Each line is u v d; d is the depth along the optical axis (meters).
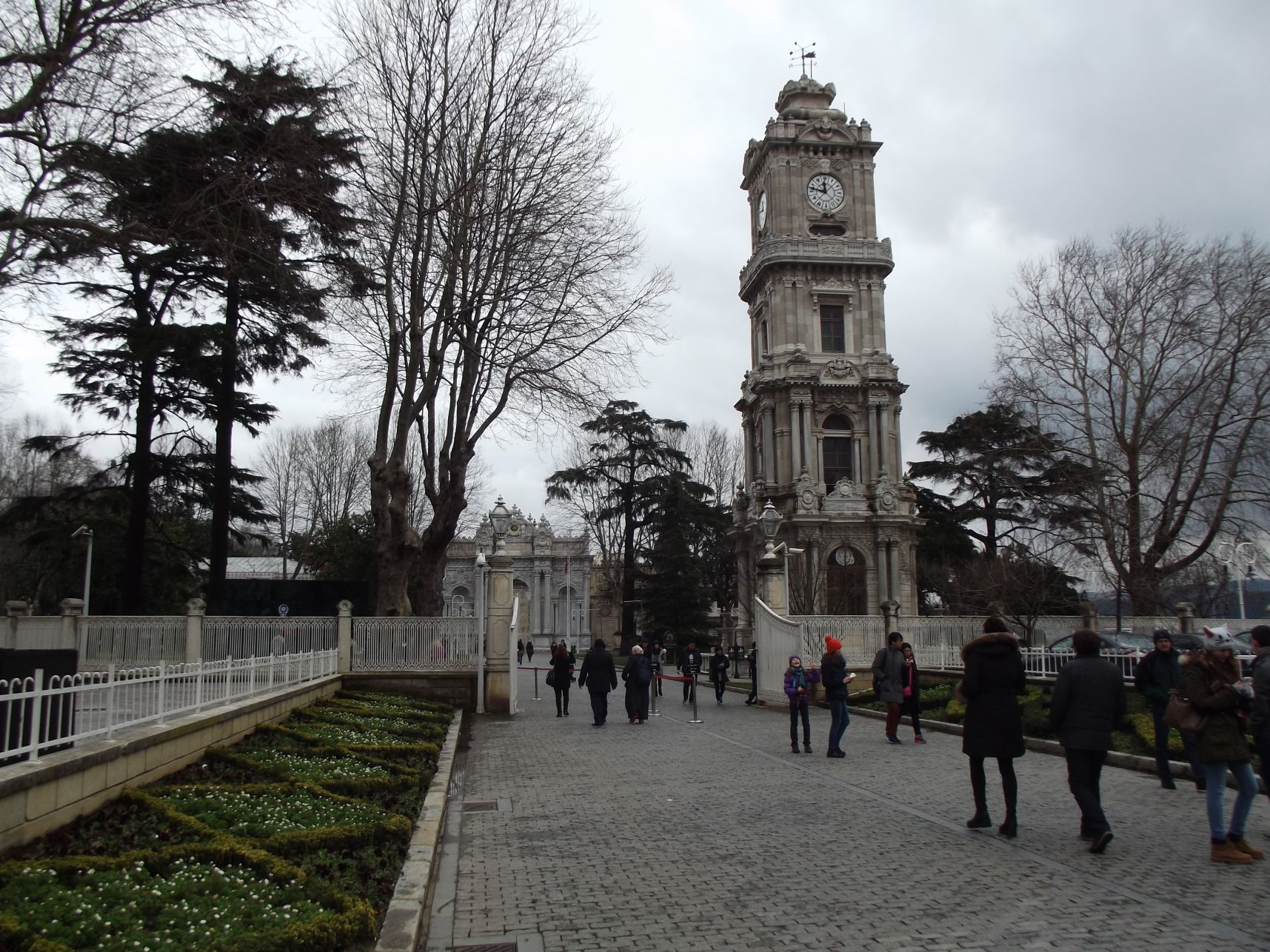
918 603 62.47
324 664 22.84
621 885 8.23
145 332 30.86
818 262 66.19
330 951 6.06
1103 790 12.80
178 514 38.12
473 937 6.89
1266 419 33.00
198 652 24.62
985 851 9.25
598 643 22.56
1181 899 7.57
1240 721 8.90
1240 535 34.28
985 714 10.01
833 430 65.06
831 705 16.42
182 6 17.27
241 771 11.86
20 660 8.91
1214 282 33.38
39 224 17.06
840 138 68.31
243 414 34.91
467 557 109.81
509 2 27.80
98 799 9.15
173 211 19.80
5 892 6.47
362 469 64.31
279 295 29.36
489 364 28.94
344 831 8.67
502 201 28.28
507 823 10.90
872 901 7.62
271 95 23.77
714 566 71.19
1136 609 33.16
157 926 6.07
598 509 67.69
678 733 20.70
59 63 16.59
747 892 7.93
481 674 25.44
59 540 34.94
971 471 62.50
